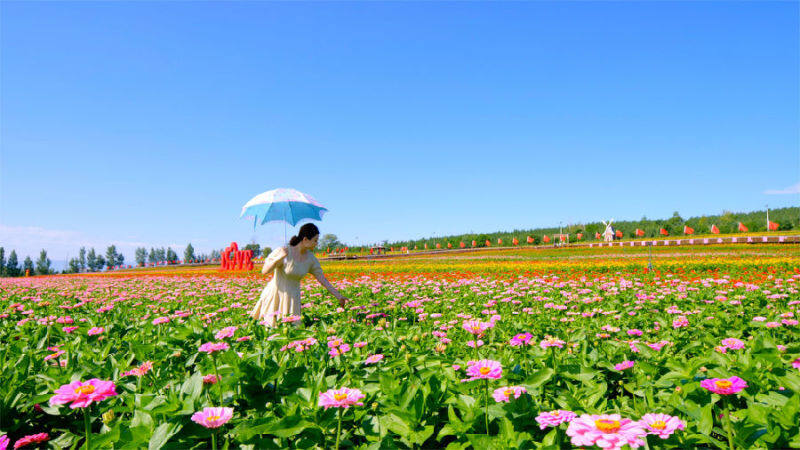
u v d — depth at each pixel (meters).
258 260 54.50
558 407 2.62
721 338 4.49
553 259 30.84
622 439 1.55
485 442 2.02
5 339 5.07
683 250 36.94
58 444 2.44
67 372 3.18
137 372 3.00
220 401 2.59
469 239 92.88
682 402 2.47
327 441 2.31
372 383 2.84
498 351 4.07
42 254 106.62
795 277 11.70
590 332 4.85
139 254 139.12
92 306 8.52
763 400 2.38
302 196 7.64
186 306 8.23
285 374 2.91
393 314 6.73
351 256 54.75
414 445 2.36
